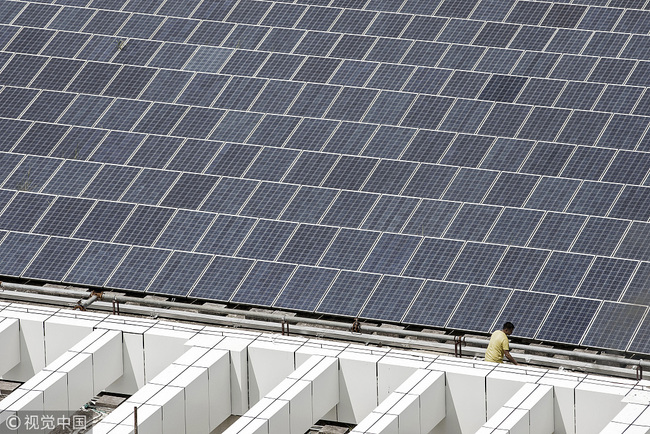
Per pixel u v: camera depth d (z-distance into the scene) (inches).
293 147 5743.1
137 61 6437.0
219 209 5413.4
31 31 6727.4
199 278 5083.7
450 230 5182.1
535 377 3964.1
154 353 4288.9
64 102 6176.2
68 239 5339.6
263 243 5211.6
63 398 4067.4
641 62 6048.2
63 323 4352.9
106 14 6811.0
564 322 4704.7
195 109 6053.2
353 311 4859.7
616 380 3924.7
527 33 6328.7
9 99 6230.3
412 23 6496.1
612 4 6446.9
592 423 3870.6
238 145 5782.5
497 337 4274.1
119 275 5137.8
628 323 4648.1
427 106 5920.3
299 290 4977.9
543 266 4953.3
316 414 4035.4
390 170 5546.3
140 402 3882.9
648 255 4938.5
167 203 5477.4
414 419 3875.5
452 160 5570.9
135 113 6063.0
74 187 5620.1
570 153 5546.3
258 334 4288.9
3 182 5693.9
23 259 5260.8
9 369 4387.3
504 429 3683.6
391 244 5137.8
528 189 5364.2
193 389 4001.0
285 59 6338.6
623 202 5231.3
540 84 5994.1
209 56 6422.2
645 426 3622.0
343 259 5093.5
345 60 6274.6
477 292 4877.0
